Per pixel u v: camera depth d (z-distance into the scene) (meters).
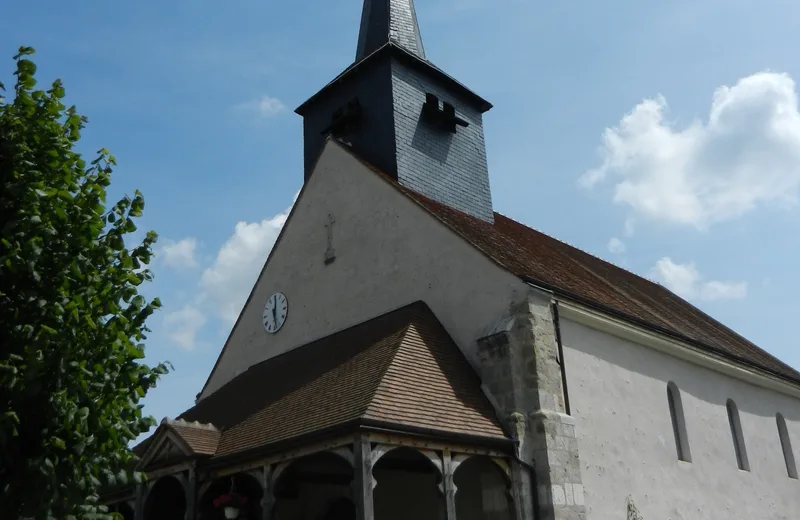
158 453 13.45
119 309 8.09
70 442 7.49
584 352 14.48
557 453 12.77
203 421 15.41
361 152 18.62
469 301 14.45
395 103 18.19
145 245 8.51
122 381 7.92
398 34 20.23
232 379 19.11
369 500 10.39
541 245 20.39
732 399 18.86
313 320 17.80
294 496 14.77
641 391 15.62
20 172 7.95
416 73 19.11
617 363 15.26
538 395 12.95
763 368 19.78
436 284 15.20
